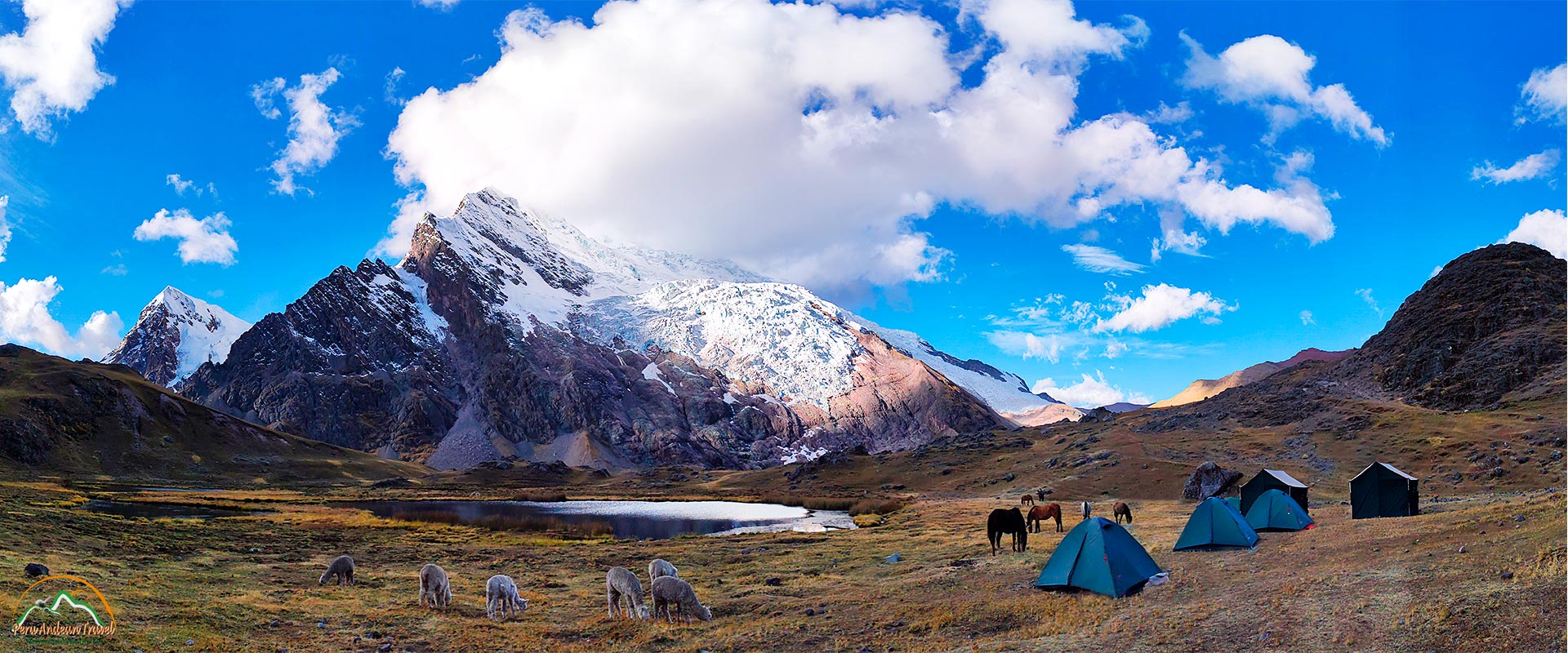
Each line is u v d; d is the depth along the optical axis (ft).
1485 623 73.20
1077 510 314.35
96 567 143.33
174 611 111.65
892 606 120.88
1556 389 440.04
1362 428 453.17
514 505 542.98
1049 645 88.02
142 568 153.58
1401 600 85.10
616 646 105.19
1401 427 435.94
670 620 118.42
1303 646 76.33
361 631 111.65
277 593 135.95
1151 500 379.14
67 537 179.22
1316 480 378.12
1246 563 124.88
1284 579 106.42
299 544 225.15
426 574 131.44
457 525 339.36
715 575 172.55
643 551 215.72
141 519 256.11
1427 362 548.31
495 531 307.58
